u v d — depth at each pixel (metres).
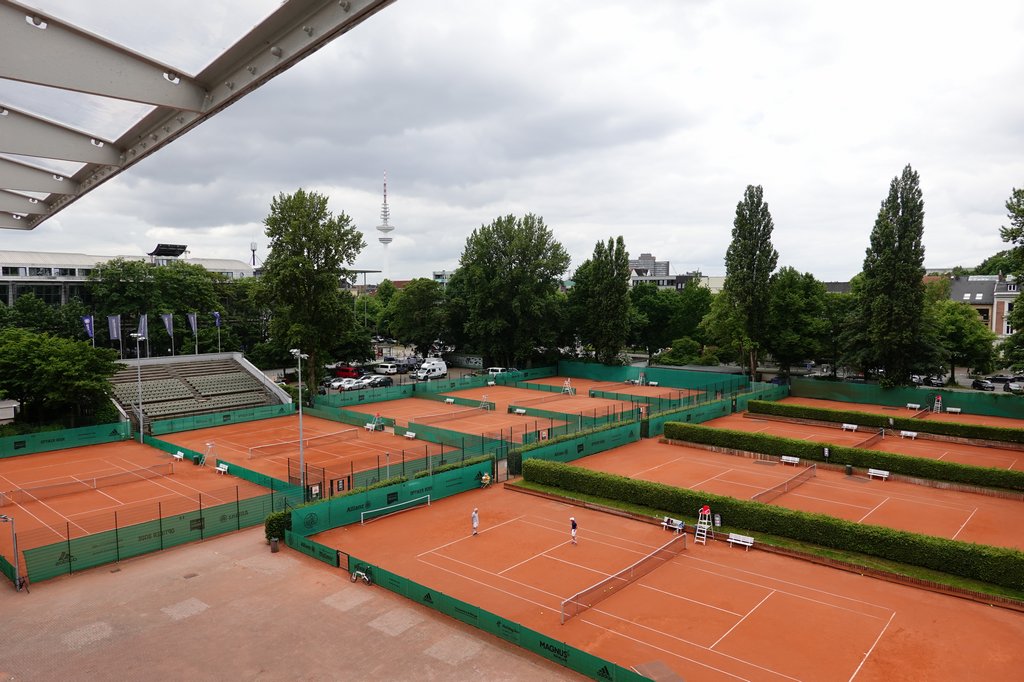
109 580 31.17
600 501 41.72
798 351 89.38
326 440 61.06
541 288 107.69
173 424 65.62
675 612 27.53
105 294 96.44
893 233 76.44
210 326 104.75
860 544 32.84
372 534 36.88
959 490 44.56
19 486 46.53
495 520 39.28
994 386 91.31
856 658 23.81
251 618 27.16
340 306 81.00
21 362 60.25
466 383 94.25
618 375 102.56
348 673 23.06
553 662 23.64
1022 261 59.50
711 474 48.84
